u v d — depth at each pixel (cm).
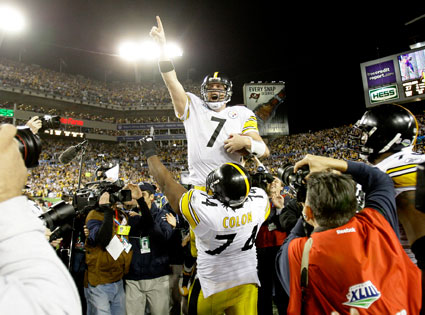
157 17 241
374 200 152
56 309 66
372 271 125
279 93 2875
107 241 309
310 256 139
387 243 132
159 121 4216
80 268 388
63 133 3145
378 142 185
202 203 221
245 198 222
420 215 154
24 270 67
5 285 62
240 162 268
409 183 161
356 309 123
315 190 148
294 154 3144
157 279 369
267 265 351
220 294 232
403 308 122
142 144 265
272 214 363
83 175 2555
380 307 121
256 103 2850
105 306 326
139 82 4666
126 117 4253
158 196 1019
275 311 468
